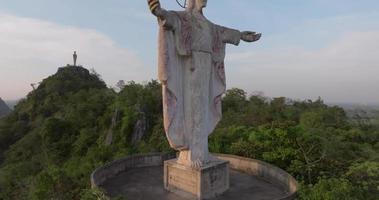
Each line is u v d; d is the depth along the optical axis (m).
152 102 69.12
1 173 57.72
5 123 91.62
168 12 13.26
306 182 18.53
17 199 35.12
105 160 50.03
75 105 82.88
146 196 14.10
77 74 111.19
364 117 53.31
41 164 62.47
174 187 14.71
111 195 14.13
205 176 13.87
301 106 71.75
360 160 21.70
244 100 73.50
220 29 15.79
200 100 14.73
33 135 74.75
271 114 54.44
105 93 87.38
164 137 43.31
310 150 19.92
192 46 14.39
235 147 22.02
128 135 59.56
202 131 14.86
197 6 14.99
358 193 13.86
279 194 14.62
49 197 17.80
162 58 13.60
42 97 98.38
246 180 16.75
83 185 19.03
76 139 68.31
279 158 19.88
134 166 18.83
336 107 59.22
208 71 15.12
